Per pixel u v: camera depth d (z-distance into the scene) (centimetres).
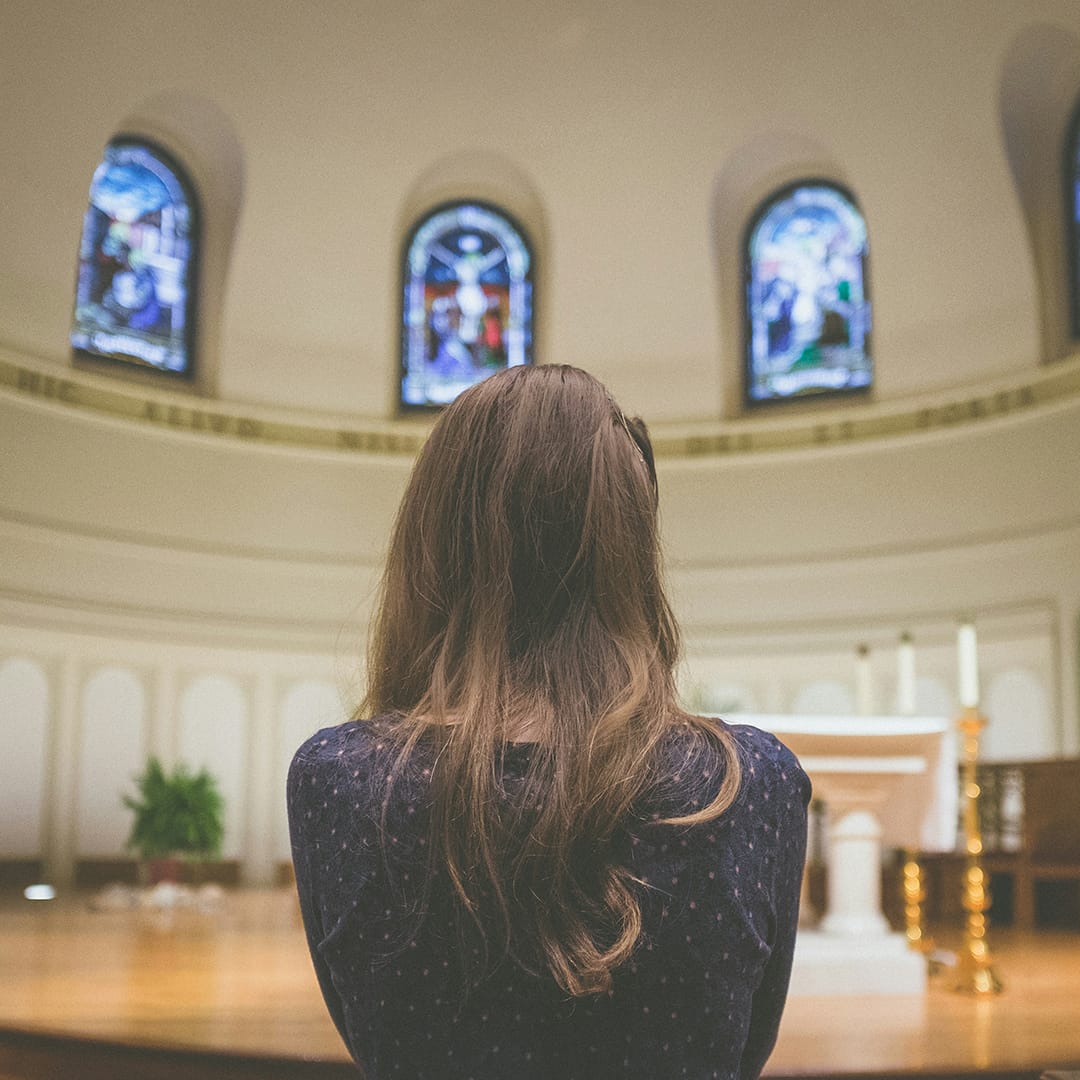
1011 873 823
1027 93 1080
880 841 532
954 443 1099
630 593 106
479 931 92
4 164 1020
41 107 1027
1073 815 787
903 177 1113
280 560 1148
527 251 1243
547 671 101
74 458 1072
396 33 1115
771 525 1165
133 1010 430
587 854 93
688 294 1191
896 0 1064
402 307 1227
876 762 506
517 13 1120
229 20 1084
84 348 1104
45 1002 446
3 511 1033
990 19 1044
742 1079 102
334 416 1176
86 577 1077
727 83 1137
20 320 1041
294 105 1127
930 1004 473
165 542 1111
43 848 1034
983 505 1080
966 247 1096
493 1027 92
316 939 99
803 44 1108
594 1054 93
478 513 107
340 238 1171
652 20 1116
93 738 1070
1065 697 1016
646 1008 93
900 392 1129
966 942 511
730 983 94
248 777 1126
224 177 1169
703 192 1176
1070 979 549
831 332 1186
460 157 1199
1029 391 1057
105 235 1123
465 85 1146
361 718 109
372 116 1144
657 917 93
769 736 104
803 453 1152
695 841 94
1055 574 1034
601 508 106
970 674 516
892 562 1113
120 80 1062
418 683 106
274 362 1168
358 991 95
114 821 1069
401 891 94
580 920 92
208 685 1126
